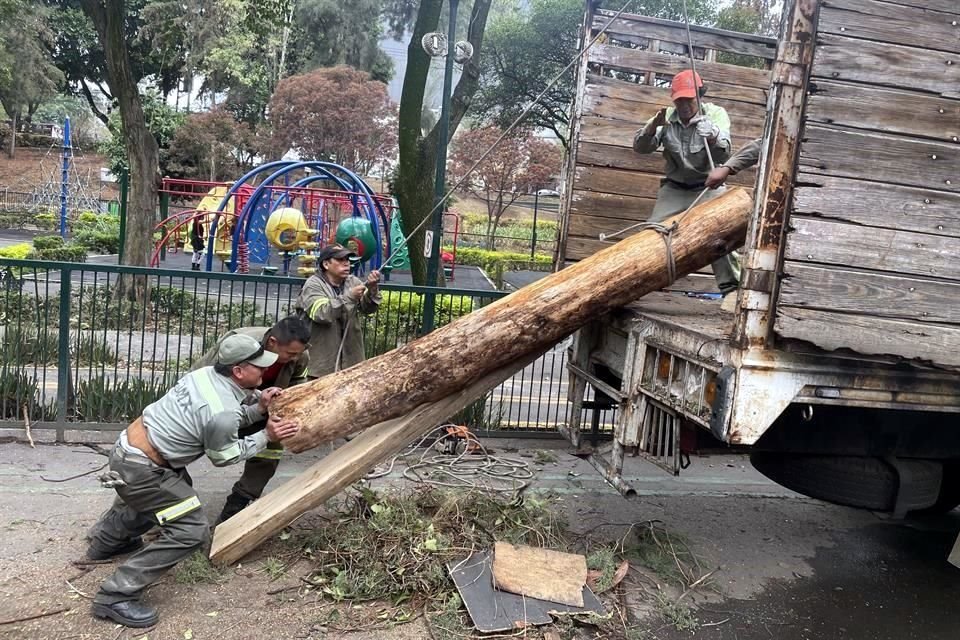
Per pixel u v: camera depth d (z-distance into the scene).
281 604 3.47
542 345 3.90
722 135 4.25
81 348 5.96
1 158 39.25
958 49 3.03
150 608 3.27
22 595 3.37
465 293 6.02
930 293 3.09
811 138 2.95
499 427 6.41
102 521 3.68
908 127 3.01
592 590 3.78
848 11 2.93
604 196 5.25
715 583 4.08
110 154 28.77
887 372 3.27
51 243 18.48
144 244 11.09
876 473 3.92
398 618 3.41
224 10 21.56
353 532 4.00
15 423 5.53
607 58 5.18
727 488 5.71
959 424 3.96
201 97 34.66
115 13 10.29
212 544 3.77
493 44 22.30
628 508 5.07
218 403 3.32
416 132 9.40
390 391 3.74
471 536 4.03
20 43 29.59
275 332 3.76
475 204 40.28
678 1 18.61
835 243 3.00
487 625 3.32
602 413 7.08
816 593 4.09
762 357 3.11
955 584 4.32
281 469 5.31
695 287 5.50
